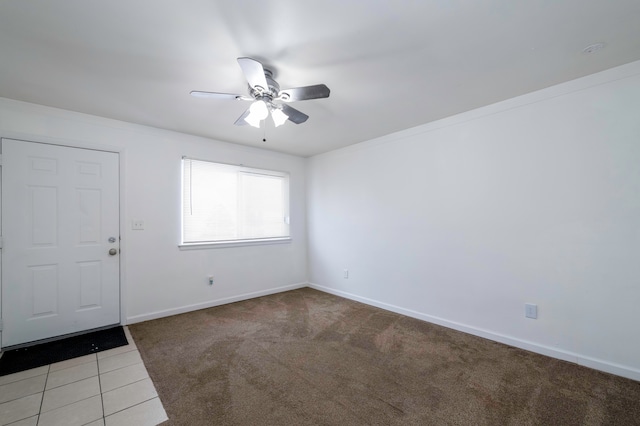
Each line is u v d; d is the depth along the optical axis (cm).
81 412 170
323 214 446
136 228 313
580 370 213
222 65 193
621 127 204
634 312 200
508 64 197
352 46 174
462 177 288
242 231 402
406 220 336
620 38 169
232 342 263
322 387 194
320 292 440
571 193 225
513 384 196
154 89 228
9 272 250
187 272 349
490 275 269
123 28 155
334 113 283
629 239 202
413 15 148
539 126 240
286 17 148
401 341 265
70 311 276
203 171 367
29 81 215
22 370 215
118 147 302
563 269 229
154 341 265
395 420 163
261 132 342
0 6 138
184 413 169
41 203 263
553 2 140
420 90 234
